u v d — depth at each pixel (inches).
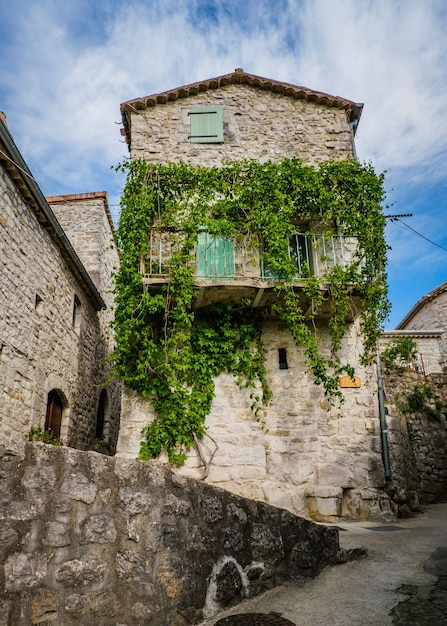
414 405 490.6
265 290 322.7
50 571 113.5
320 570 189.5
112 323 329.4
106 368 539.2
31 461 118.5
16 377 282.5
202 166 375.9
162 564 133.1
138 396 321.4
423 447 473.1
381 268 331.3
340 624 140.1
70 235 530.6
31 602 108.3
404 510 323.0
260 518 172.7
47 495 118.1
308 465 322.3
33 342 310.0
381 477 322.0
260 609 150.0
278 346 346.6
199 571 142.8
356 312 346.3
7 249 272.1
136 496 134.0
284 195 339.0
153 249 338.6
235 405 327.9
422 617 144.6
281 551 175.5
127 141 430.6
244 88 408.2
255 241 339.3
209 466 312.5
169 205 340.5
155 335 326.6
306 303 336.8
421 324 787.4
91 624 115.7
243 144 387.2
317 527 198.4
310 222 364.5
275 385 337.7
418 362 659.4
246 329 340.5
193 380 327.3
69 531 119.3
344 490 321.1
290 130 395.5
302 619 143.4
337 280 317.7
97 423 508.7
